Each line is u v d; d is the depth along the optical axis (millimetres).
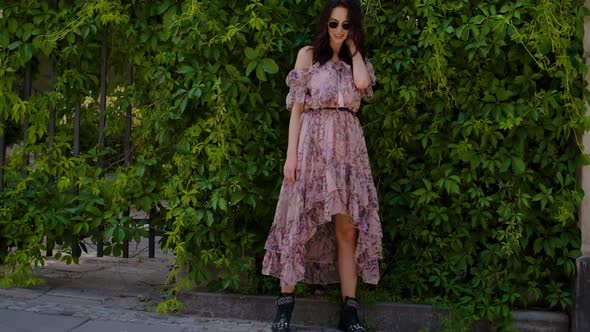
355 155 3016
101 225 3781
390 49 3320
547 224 3273
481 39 3051
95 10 3555
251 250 3506
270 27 3256
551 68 3061
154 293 3812
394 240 3500
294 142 3055
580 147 3104
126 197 3621
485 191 3346
